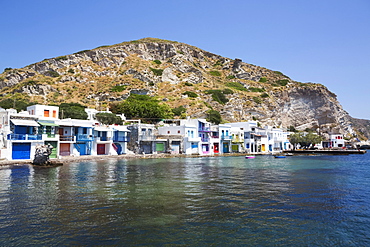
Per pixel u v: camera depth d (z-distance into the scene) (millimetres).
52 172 34344
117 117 91312
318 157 77562
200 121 80500
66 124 56219
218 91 149000
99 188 23703
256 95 157125
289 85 179375
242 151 91000
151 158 63375
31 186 24406
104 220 14766
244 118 132625
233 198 20078
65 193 21469
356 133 188125
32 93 130750
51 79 149625
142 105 105125
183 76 169000
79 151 58844
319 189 24172
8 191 22125
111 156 59531
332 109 161125
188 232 13211
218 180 29062
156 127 80812
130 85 145875
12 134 46469
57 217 15211
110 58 180500
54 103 122250
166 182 27266
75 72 161250
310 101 163125
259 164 50438
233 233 13156
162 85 156625
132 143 70062
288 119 160125
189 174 33906
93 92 139875
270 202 19000
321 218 15508
